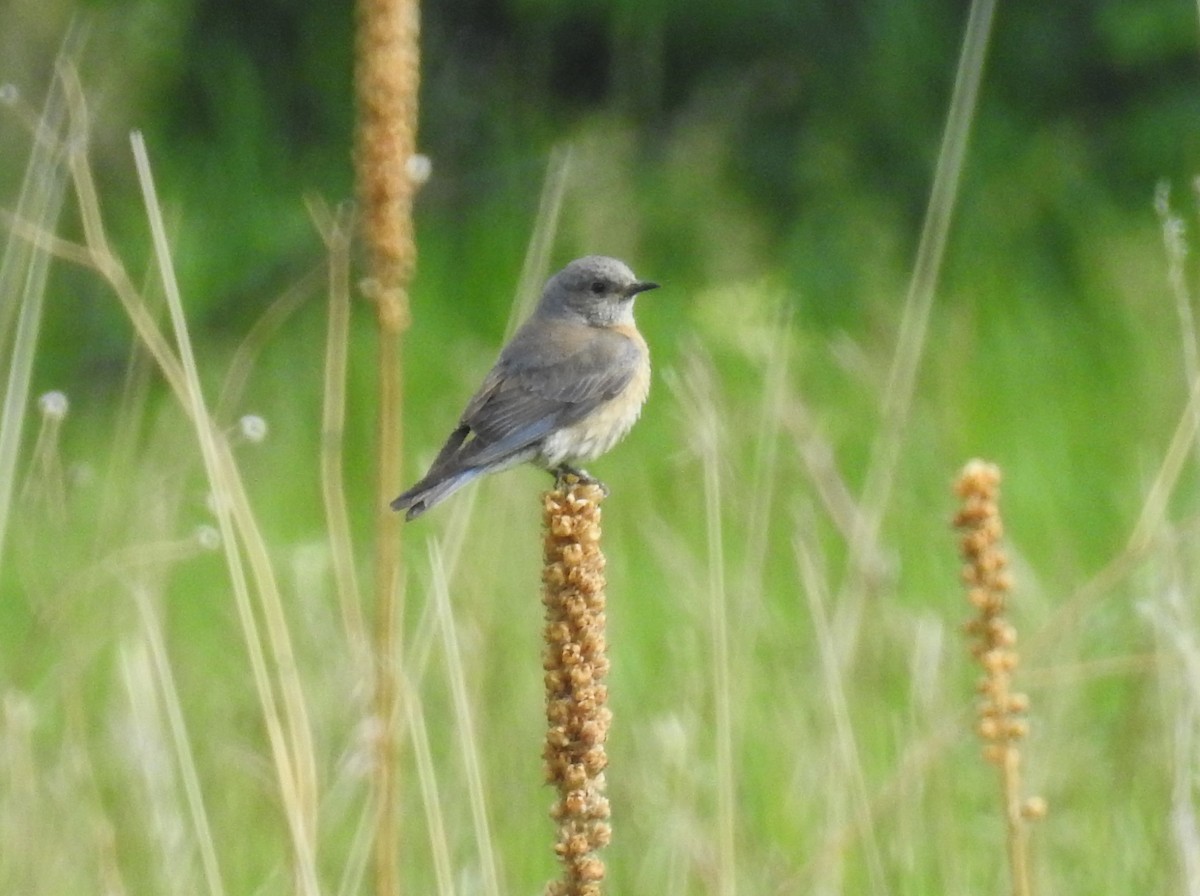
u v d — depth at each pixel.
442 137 25.84
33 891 10.18
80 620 12.37
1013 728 8.03
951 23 26.36
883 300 21.00
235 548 8.95
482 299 23.45
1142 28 25.16
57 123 11.62
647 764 11.27
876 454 11.25
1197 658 10.11
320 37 26.53
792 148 25.80
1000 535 8.06
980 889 10.62
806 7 26.48
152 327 9.45
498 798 11.47
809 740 11.21
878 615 11.65
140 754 10.45
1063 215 24.06
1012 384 19.53
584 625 7.57
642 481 16.12
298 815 8.79
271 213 24.69
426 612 9.64
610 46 27.08
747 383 18.31
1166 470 10.48
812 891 10.12
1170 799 10.23
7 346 19.62
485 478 14.32
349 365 21.36
